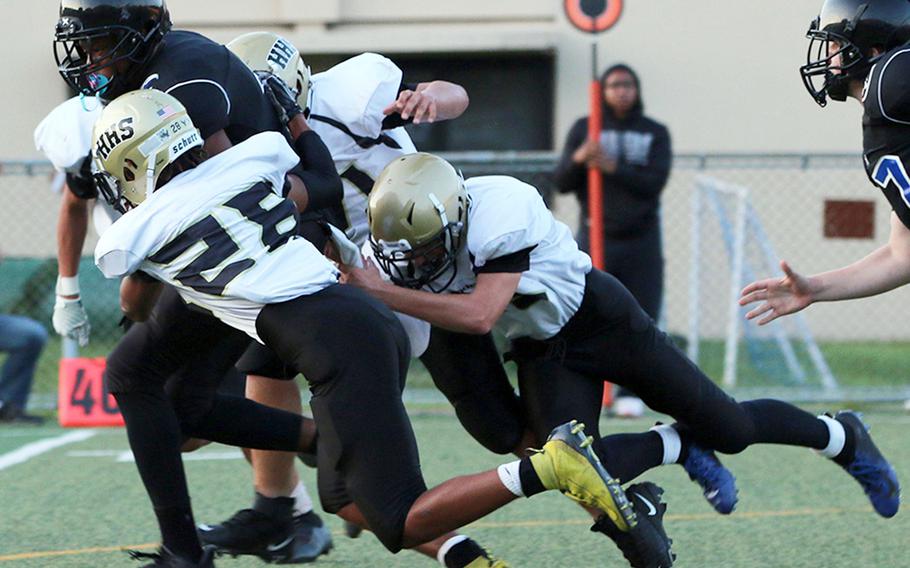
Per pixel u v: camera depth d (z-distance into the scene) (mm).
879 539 15633
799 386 28062
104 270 11289
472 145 38438
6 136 37469
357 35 37062
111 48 11844
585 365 13312
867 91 12484
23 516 17078
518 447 13930
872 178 12758
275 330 11461
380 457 11305
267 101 12391
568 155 24281
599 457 13203
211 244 11320
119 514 17188
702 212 33969
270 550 14414
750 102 37219
